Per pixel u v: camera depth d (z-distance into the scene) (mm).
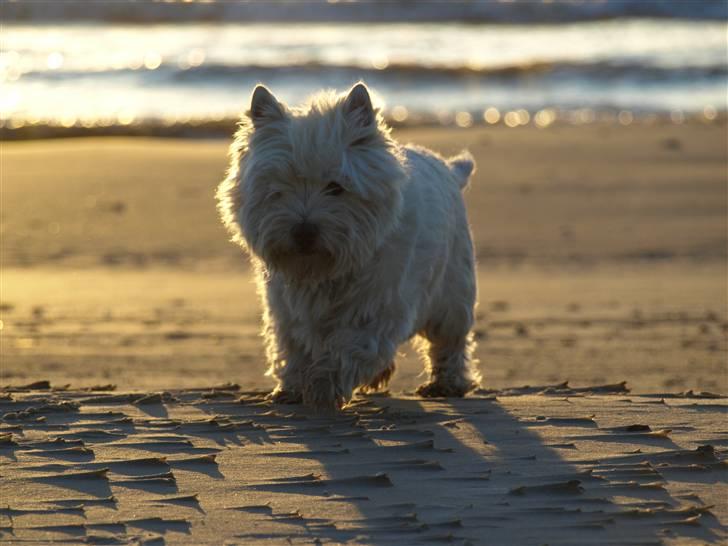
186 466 6023
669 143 33438
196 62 54219
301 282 7977
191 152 32438
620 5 78312
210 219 24922
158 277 19891
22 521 5090
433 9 77000
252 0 76500
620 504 5453
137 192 27156
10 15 72500
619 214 25156
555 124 38719
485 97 46656
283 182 7738
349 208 7730
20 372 12758
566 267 20688
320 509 5309
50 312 16766
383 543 4871
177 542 4848
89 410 7461
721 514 5309
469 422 7184
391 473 5934
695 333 15359
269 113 7855
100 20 72875
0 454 6199
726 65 55500
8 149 32156
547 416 7344
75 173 28953
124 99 44688
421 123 38875
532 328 15727
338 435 6785
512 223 24406
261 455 6273
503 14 76938
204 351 14117
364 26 73250
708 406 7633
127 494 5504
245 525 5074
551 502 5461
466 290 9539
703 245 22547
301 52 59375
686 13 77875
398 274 8086
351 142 7793
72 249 22172
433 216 8602
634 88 49344
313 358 8117
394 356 8227
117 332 15336
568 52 61500
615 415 7348
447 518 5207
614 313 16797
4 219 24453
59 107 42406
